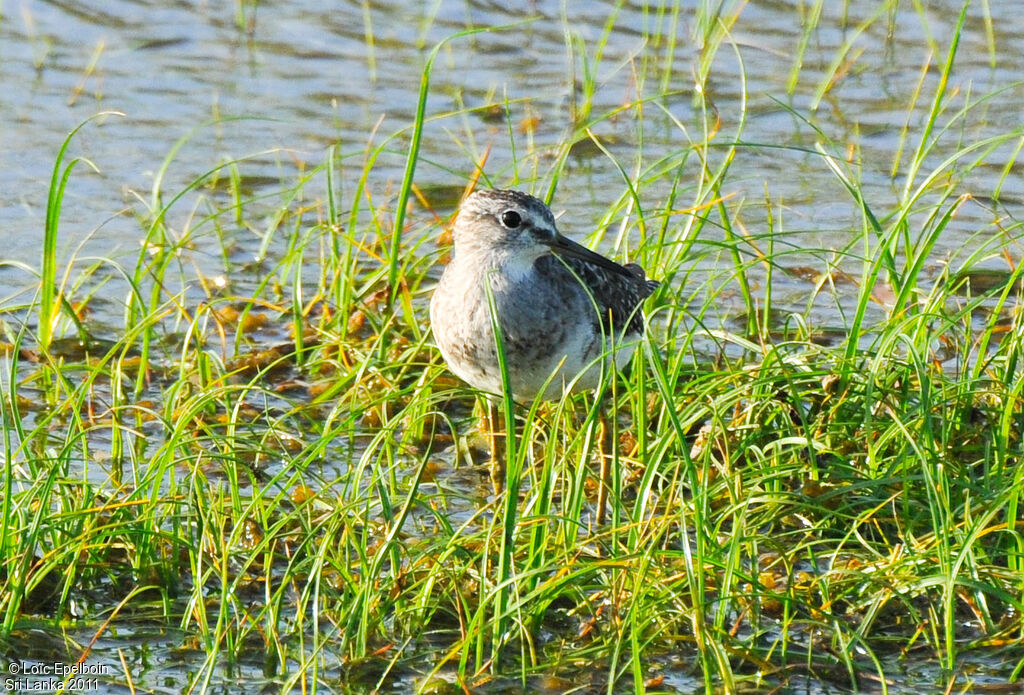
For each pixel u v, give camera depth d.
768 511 10.68
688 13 22.31
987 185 17.55
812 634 9.63
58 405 12.98
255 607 10.27
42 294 13.97
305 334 15.06
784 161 18.55
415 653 9.68
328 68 21.25
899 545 10.12
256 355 14.51
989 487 10.51
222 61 21.53
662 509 11.48
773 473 10.53
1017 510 10.47
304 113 19.97
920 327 12.57
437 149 18.94
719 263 16.31
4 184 18.03
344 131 19.42
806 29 21.91
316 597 9.40
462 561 10.32
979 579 9.72
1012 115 19.25
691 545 10.98
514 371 11.80
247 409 13.55
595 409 10.21
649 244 14.66
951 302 15.10
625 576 9.62
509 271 11.66
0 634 9.82
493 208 11.59
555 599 10.11
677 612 9.63
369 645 9.72
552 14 22.44
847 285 15.87
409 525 11.46
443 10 22.84
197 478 10.84
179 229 17.23
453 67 21.14
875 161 18.38
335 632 9.90
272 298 15.84
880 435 11.80
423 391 12.20
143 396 13.78
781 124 19.41
